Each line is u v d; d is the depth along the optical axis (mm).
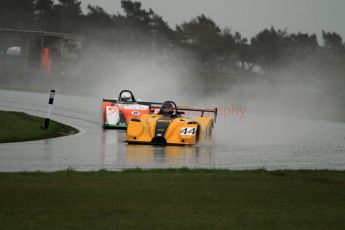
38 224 26312
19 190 32875
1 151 51312
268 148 63812
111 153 53031
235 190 35375
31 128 69562
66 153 51906
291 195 34625
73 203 30453
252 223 27656
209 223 27375
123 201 31266
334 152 62062
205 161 50125
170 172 41344
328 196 34781
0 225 25906
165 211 29469
